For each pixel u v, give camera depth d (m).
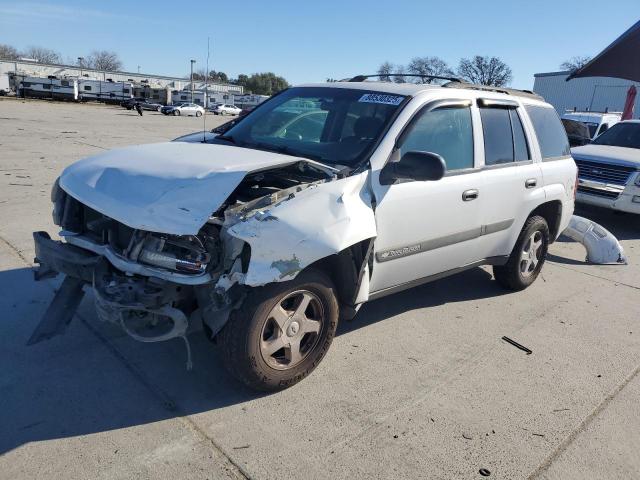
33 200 7.80
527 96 5.35
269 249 2.96
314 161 3.64
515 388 3.72
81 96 66.69
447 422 3.27
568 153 5.84
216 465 2.74
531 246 5.43
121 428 2.96
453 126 4.28
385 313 4.77
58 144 15.52
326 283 3.39
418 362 3.95
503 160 4.79
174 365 3.60
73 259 3.16
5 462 2.64
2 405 3.06
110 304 2.91
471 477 2.83
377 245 3.65
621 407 3.59
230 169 3.17
